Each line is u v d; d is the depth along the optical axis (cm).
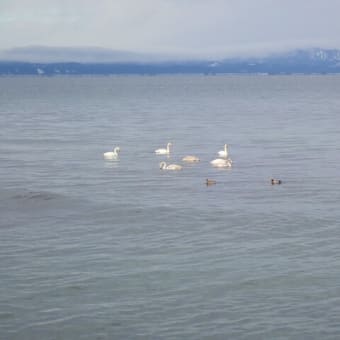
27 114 14538
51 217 4684
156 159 7344
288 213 4659
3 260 3719
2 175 6406
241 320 2906
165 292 3212
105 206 4953
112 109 16325
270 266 3553
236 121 12150
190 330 2820
